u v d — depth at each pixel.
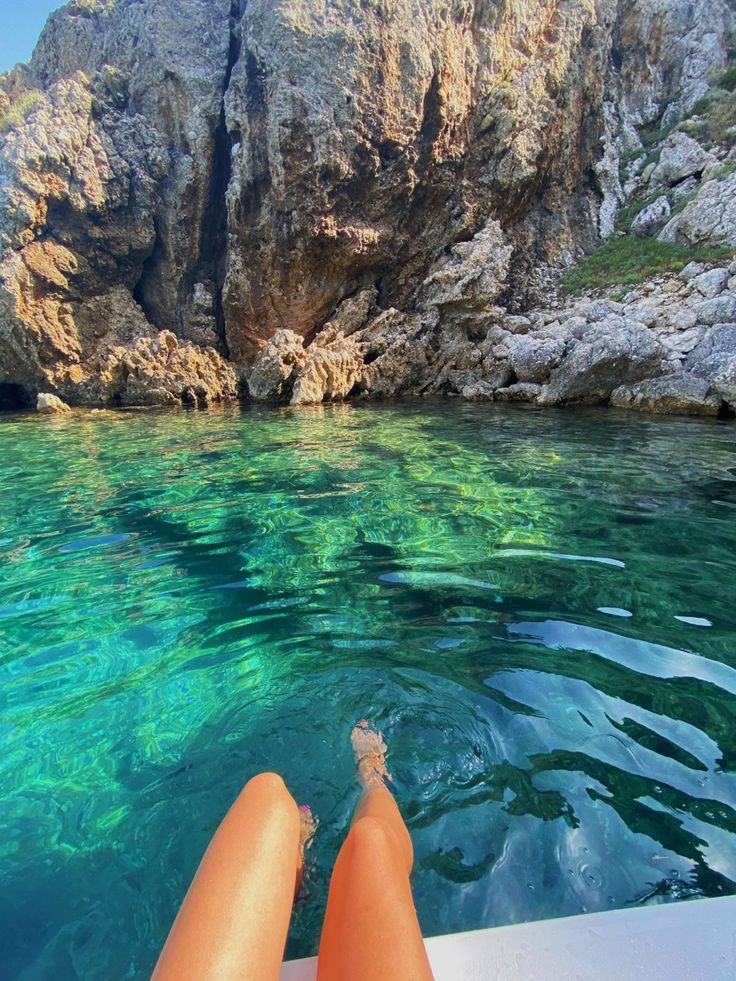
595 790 2.07
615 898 1.68
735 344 11.09
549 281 16.75
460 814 1.98
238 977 1.13
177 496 6.14
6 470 7.60
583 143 17.56
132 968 1.54
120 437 9.95
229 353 17.08
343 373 14.79
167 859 1.87
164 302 17.34
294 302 16.22
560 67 16.00
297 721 2.50
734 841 1.86
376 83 14.30
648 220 16.39
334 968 1.19
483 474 6.63
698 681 2.71
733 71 16.81
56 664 3.03
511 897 1.69
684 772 2.16
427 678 2.77
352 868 1.40
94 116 16.09
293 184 14.70
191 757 2.32
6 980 1.52
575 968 1.31
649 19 18.05
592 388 12.23
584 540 4.55
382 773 2.17
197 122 15.63
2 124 17.14
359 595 3.72
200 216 16.41
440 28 14.62
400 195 15.58
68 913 1.70
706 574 3.90
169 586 3.96
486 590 3.72
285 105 14.16
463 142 15.73
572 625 3.26
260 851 1.39
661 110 18.42
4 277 14.88
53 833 1.97
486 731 2.40
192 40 15.93
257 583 3.95
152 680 2.85
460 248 15.79
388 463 7.29
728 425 9.43
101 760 2.32
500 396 13.74
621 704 2.55
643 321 13.23
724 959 1.32
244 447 8.66
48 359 15.95
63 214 15.57
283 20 13.91
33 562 4.44
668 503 5.43
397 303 16.89
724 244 14.23
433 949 1.37
